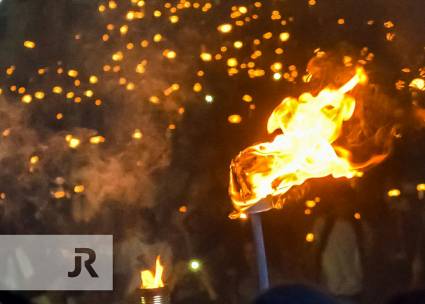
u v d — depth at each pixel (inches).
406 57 444.1
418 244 402.3
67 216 416.2
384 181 418.3
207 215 427.5
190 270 375.9
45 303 312.0
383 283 380.8
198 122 470.0
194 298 372.8
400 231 408.8
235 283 396.8
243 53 478.3
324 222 309.7
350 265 305.1
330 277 306.0
